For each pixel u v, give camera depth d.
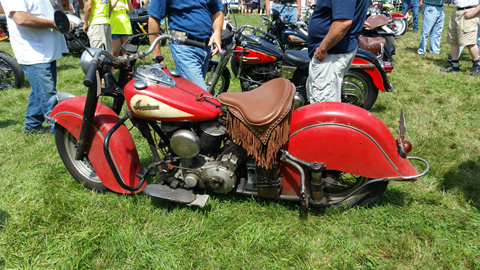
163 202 2.62
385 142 2.16
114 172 2.35
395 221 2.39
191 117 2.22
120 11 5.96
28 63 3.46
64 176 2.99
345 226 2.35
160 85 2.28
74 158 2.81
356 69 4.20
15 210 2.55
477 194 2.68
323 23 2.91
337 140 2.18
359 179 2.48
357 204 2.50
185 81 2.47
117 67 2.30
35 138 3.75
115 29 5.98
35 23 3.31
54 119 2.63
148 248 2.18
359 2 2.79
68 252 2.16
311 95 3.15
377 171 2.20
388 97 5.02
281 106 2.09
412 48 8.79
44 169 3.10
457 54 6.32
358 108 2.24
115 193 2.74
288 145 2.26
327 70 2.98
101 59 2.16
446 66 6.84
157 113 2.24
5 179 2.95
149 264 2.10
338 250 2.17
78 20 7.85
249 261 2.11
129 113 2.40
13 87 5.55
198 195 2.47
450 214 2.47
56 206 2.55
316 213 2.50
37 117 3.82
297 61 4.01
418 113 4.42
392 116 4.31
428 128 3.98
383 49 5.14
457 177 2.93
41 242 2.26
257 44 4.39
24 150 3.50
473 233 2.27
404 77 6.09
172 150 2.45
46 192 2.74
